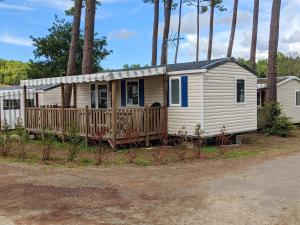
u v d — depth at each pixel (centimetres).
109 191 826
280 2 2181
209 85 1534
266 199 746
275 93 2192
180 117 1577
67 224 626
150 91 1677
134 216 662
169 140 1609
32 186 870
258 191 806
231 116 1634
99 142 1470
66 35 3547
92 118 1494
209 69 1526
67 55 3500
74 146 1236
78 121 1537
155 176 976
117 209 702
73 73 2009
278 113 2091
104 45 3647
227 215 659
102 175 987
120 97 1794
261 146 1628
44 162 1174
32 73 3541
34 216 667
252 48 2927
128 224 624
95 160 1209
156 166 1118
